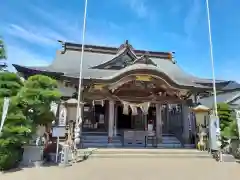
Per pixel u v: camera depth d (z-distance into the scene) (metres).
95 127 21.25
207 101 27.83
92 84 16.86
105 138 18.78
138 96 18.89
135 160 12.55
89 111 21.53
